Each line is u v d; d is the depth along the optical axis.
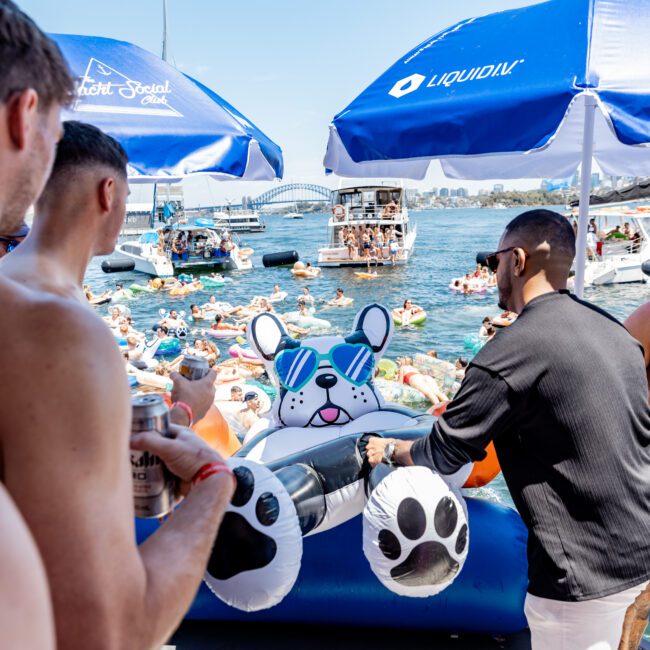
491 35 3.40
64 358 0.83
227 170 3.22
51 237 1.39
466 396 1.93
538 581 1.89
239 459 2.52
